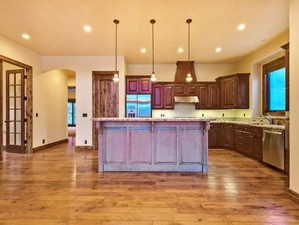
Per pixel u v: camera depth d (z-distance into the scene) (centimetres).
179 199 290
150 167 425
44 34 491
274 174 404
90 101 665
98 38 518
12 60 531
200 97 735
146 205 271
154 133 423
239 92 663
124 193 311
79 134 664
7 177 385
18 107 619
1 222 229
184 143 422
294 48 281
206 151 418
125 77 689
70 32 480
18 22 430
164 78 776
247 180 368
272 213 250
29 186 338
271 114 586
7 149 632
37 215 245
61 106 805
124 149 426
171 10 385
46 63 666
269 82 600
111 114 666
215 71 777
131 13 395
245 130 568
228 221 232
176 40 534
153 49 599
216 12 392
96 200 286
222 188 330
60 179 374
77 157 554
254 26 450
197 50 614
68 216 243
